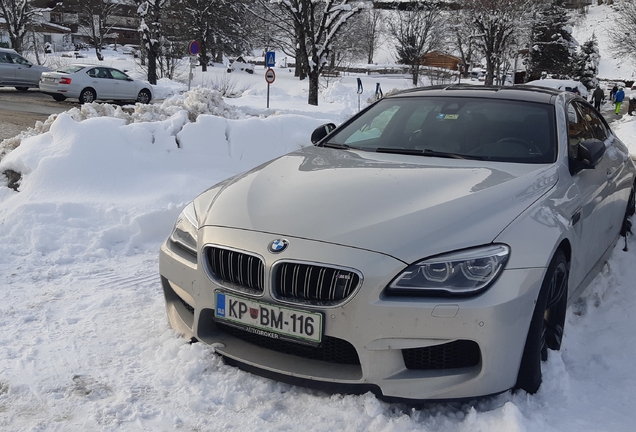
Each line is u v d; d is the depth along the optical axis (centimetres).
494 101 398
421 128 386
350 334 248
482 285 244
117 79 2183
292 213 276
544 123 366
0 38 4219
